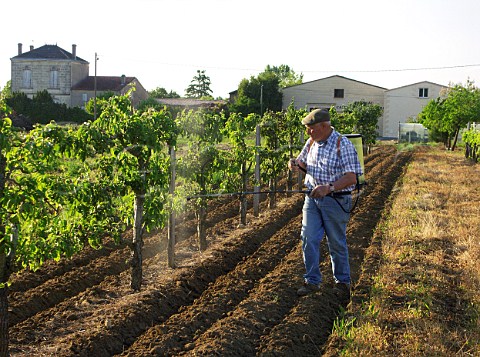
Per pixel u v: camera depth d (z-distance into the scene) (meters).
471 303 7.70
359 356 6.12
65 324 7.07
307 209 7.93
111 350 6.41
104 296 8.05
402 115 66.19
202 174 10.61
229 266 9.80
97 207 7.36
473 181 21.38
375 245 10.84
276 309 7.46
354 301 7.84
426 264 9.52
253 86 63.81
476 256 9.93
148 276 9.05
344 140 7.56
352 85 66.56
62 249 6.48
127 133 7.82
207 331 6.66
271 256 10.04
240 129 12.93
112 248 10.85
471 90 38.97
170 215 9.42
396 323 7.05
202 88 109.19
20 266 6.20
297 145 18.28
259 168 14.45
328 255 10.12
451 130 40.69
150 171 8.03
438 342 6.43
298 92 67.00
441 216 13.92
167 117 8.58
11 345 6.35
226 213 14.62
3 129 5.46
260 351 6.30
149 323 7.20
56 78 61.22
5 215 5.52
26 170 5.80
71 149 6.77
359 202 15.84
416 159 32.84
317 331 6.93
